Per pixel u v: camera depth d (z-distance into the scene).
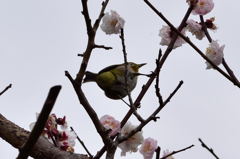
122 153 7.98
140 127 6.91
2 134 7.17
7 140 7.18
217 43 9.23
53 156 7.05
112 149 6.68
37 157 7.02
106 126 7.27
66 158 7.07
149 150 7.85
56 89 3.56
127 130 7.98
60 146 7.66
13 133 7.15
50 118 7.71
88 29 6.39
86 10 6.32
